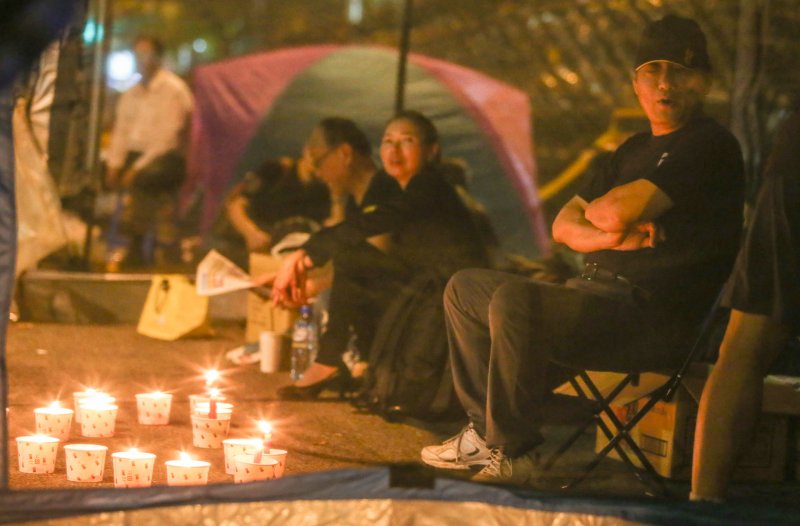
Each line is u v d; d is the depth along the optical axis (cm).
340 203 1427
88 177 1655
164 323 1464
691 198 795
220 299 1627
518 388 771
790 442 895
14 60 611
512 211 1931
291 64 1994
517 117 1941
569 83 2311
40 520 639
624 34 2227
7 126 666
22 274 1523
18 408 1011
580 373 799
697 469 733
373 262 1095
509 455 780
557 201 2102
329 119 1234
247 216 1553
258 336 1384
